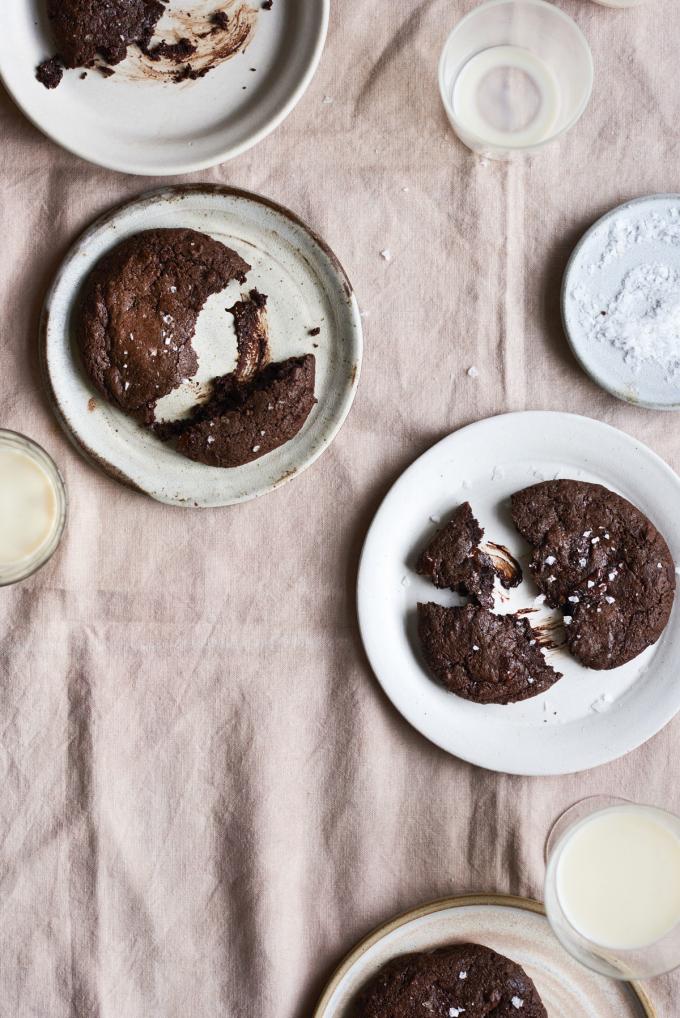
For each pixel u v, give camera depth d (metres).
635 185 1.07
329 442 1.06
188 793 1.07
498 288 1.07
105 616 1.07
